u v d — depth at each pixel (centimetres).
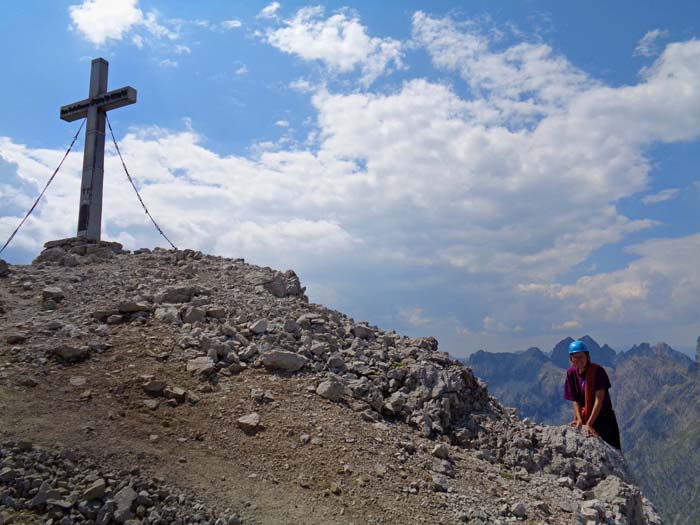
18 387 457
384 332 823
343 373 625
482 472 521
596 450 577
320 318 734
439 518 409
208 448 428
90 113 1095
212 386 518
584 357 621
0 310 628
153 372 516
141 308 641
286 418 491
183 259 929
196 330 608
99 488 343
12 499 326
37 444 379
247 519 357
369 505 404
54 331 576
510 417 680
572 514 466
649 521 592
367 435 507
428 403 618
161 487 364
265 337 632
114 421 432
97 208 1070
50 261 873
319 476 425
